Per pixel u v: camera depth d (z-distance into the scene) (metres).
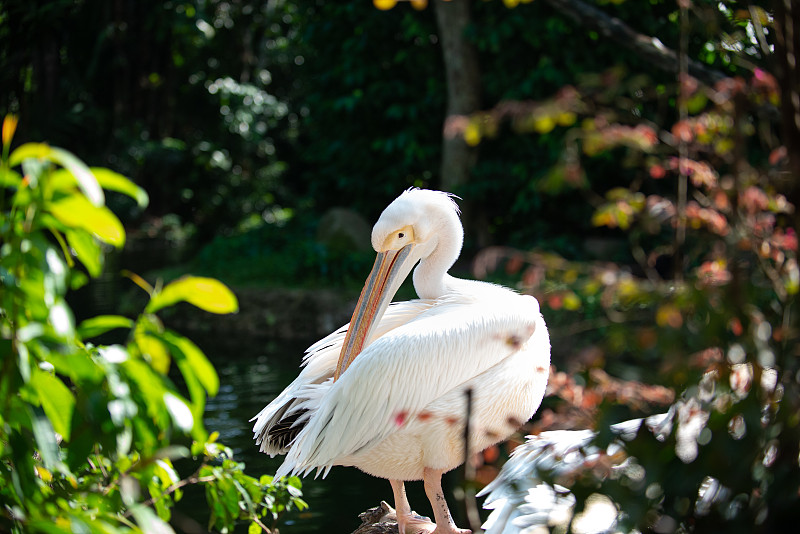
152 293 2.03
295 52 26.02
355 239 14.32
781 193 1.92
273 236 15.47
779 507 1.77
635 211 1.90
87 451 2.03
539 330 4.07
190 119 25.02
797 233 1.75
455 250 4.38
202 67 25.11
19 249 1.88
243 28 25.42
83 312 12.72
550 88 13.06
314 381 4.25
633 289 1.79
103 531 1.94
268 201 24.86
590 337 8.50
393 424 3.84
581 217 13.45
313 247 13.52
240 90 24.39
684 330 1.76
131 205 22.50
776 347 1.82
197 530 2.62
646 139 1.83
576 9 2.41
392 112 14.08
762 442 1.84
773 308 1.87
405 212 4.34
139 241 21.67
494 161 13.86
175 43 24.14
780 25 1.76
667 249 2.03
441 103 14.34
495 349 3.87
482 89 13.84
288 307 12.03
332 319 11.70
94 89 23.42
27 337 1.86
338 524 5.57
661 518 1.91
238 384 9.05
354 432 3.86
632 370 1.86
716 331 1.71
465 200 13.88
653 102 9.69
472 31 13.00
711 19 1.95
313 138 17.47
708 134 1.87
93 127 22.02
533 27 12.52
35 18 15.17
